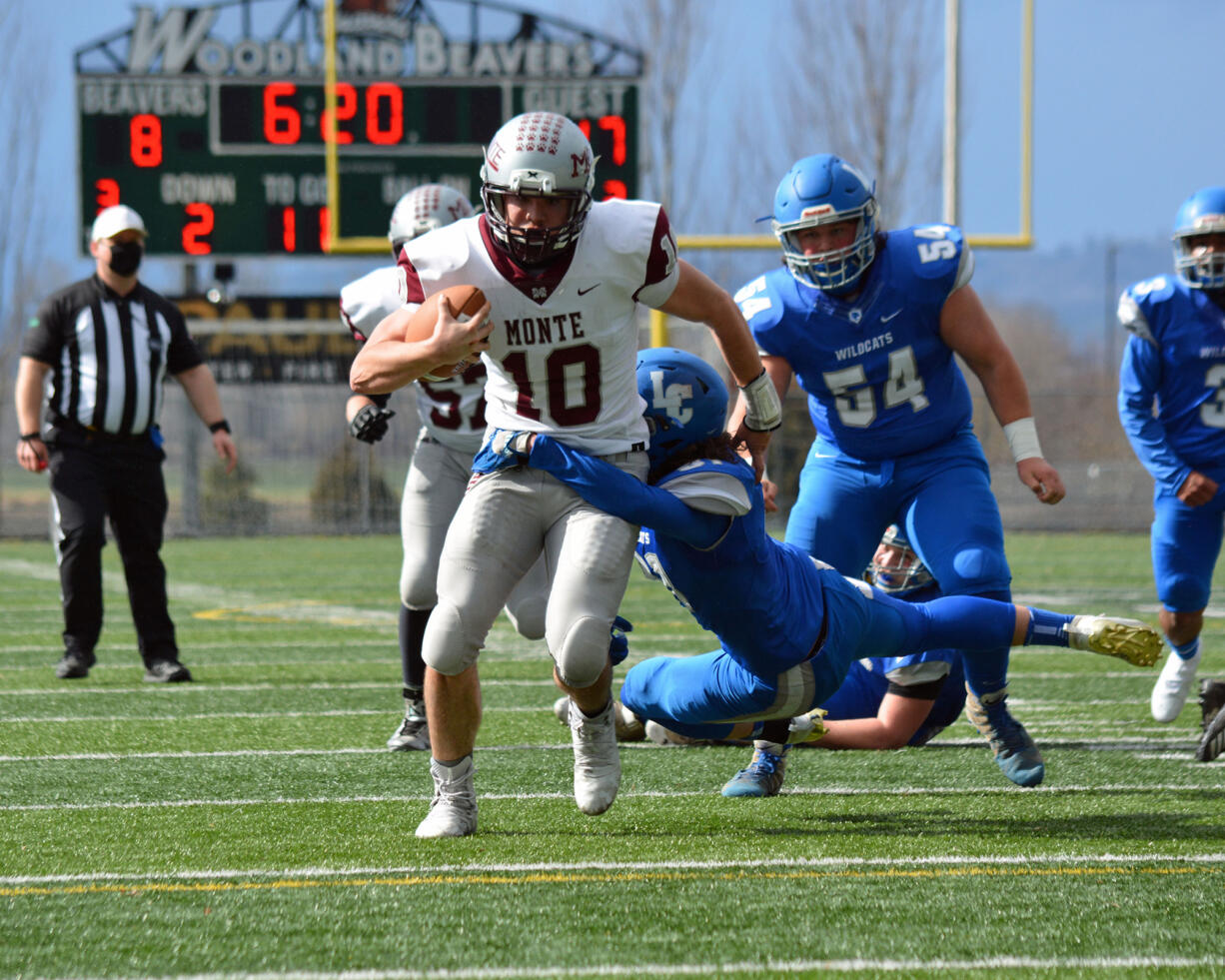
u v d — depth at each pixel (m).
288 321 62.19
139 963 8.27
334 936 8.73
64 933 8.81
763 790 13.34
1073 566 45.53
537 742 16.48
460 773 11.62
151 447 21.75
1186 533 17.66
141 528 21.78
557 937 8.71
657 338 52.84
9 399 89.31
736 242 51.69
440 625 10.88
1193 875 10.20
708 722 12.12
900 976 8.02
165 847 11.14
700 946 8.53
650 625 29.66
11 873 10.29
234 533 63.12
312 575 43.62
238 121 57.16
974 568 13.51
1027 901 9.49
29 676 22.42
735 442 11.56
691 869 10.34
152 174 57.19
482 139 56.50
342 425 65.62
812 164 13.98
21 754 15.75
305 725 17.84
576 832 11.69
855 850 10.98
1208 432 17.72
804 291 14.55
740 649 11.17
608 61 56.00
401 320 10.44
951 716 16.30
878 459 14.65
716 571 10.84
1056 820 12.20
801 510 15.01
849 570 14.87
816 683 11.38
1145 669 23.48
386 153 56.41
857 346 14.37
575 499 10.84
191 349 22.23
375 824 12.05
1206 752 13.95
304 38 57.00
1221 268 17.36
